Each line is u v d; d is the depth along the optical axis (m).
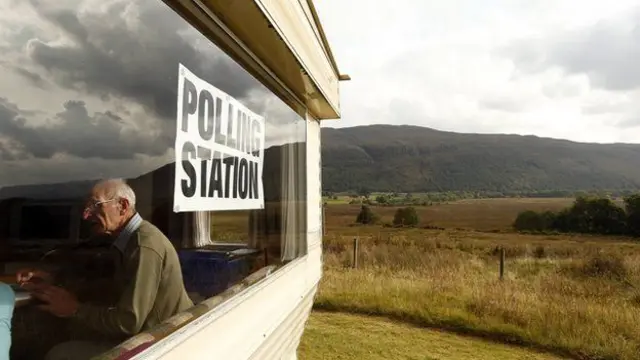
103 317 1.22
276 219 2.41
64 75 1.22
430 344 5.54
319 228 3.64
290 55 2.07
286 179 2.60
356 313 6.98
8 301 1.05
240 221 1.94
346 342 5.44
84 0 1.22
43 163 1.19
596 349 5.42
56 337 1.13
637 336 5.83
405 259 15.16
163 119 1.41
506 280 11.11
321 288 8.30
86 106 1.27
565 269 14.57
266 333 2.01
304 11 2.29
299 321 3.01
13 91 1.13
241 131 1.92
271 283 2.14
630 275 12.12
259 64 2.06
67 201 1.23
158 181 1.41
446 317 6.58
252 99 2.05
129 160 1.38
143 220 1.39
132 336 1.23
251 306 1.86
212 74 1.66
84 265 1.23
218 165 1.69
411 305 7.16
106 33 1.28
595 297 8.86
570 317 6.47
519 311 6.71
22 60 1.13
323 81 2.86
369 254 15.79
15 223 1.15
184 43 1.49
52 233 1.20
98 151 1.30
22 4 1.12
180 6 1.42
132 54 1.34
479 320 6.44
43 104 1.19
